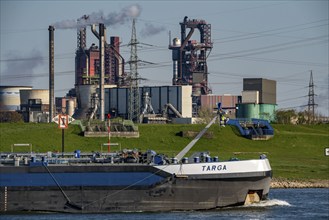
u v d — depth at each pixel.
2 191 180.88
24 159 186.75
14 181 181.00
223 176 186.38
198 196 185.25
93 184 182.00
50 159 186.62
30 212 181.75
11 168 181.25
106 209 182.38
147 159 188.12
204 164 185.38
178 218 172.62
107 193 182.12
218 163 186.62
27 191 181.25
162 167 183.38
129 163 187.00
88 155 197.75
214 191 186.25
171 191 183.38
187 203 184.75
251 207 193.75
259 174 189.50
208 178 185.25
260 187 190.88
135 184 182.75
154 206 183.38
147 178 182.75
